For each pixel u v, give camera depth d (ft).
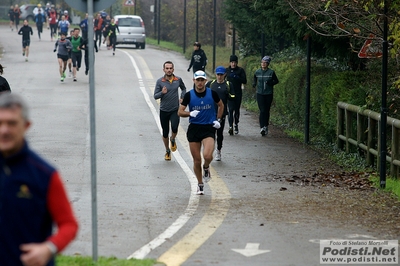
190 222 67.00
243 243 59.52
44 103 161.17
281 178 91.15
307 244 59.41
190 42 345.51
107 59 269.44
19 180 29.35
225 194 80.59
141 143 116.78
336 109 113.70
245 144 120.47
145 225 65.51
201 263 53.01
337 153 110.52
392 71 101.76
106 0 51.72
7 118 29.04
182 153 109.19
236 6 184.75
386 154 90.38
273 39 197.06
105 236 61.16
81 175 90.27
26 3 608.60
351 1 87.76
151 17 444.14
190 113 78.89
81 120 139.13
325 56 132.98
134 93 182.60
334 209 73.20
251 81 181.98
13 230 29.40
